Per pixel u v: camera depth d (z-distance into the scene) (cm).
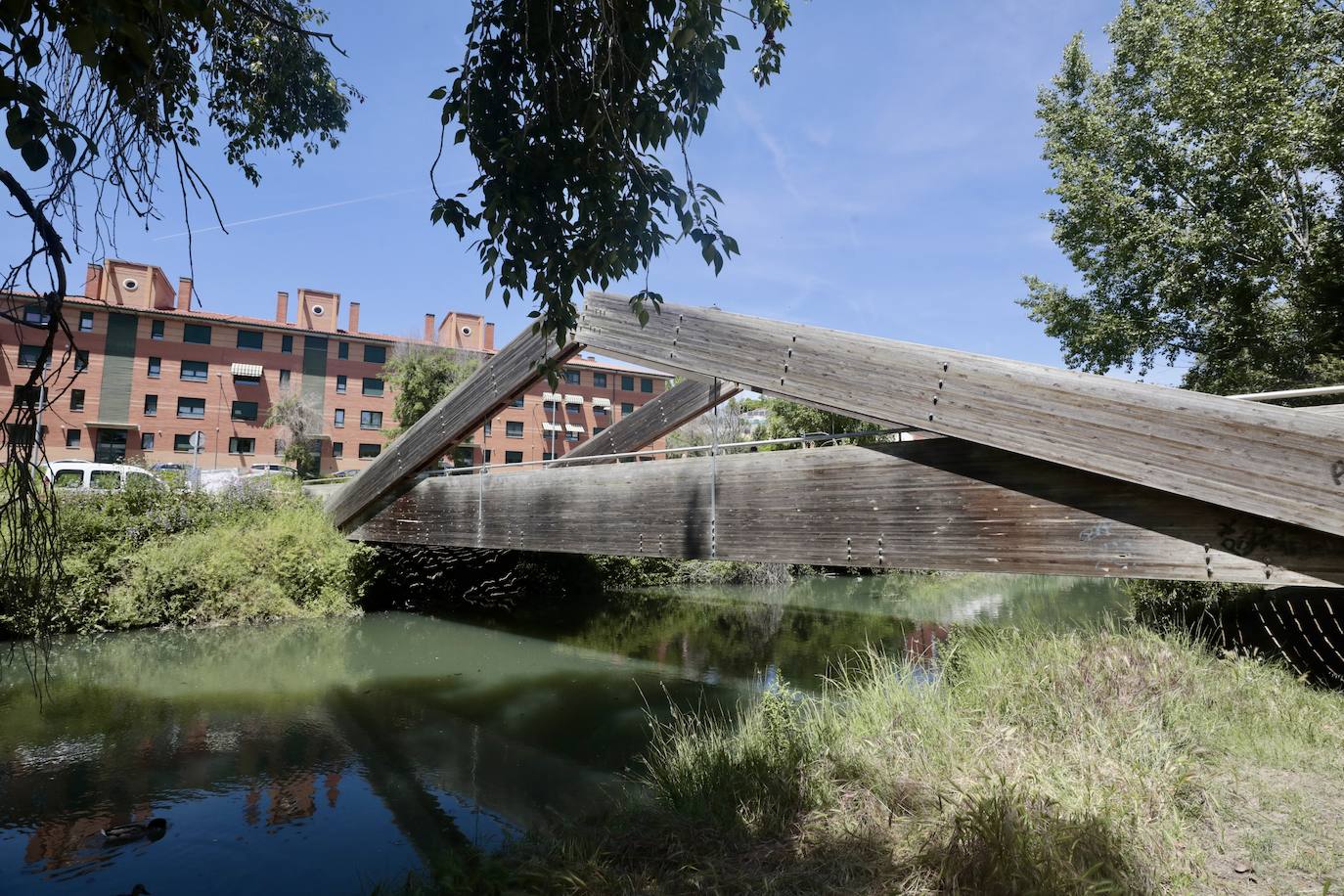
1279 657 617
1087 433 442
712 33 287
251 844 462
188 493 1400
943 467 538
